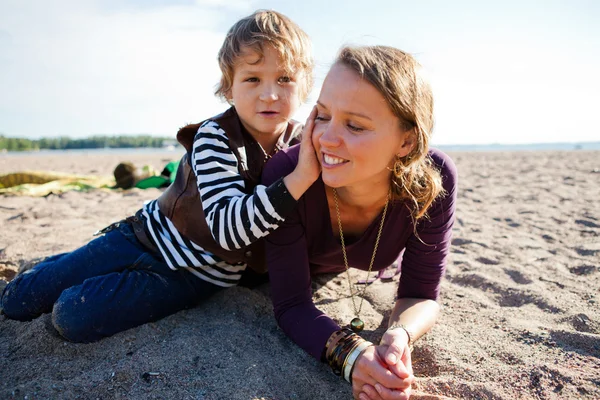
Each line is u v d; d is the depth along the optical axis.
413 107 1.45
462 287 2.59
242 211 1.64
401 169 1.56
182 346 1.80
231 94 2.17
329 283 2.59
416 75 1.49
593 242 3.42
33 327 1.95
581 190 6.20
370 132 1.45
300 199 1.73
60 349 1.85
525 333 1.93
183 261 2.00
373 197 1.69
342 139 1.46
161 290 1.99
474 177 8.41
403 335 1.58
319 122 1.55
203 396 1.51
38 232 3.77
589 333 1.87
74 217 4.46
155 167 13.66
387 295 2.43
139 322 1.97
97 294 1.90
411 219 1.73
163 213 2.10
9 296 2.14
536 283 2.57
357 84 1.41
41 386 1.54
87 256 2.15
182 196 1.98
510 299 2.40
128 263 2.12
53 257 2.34
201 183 1.83
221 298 2.25
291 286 1.80
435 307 1.86
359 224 1.83
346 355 1.52
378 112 1.42
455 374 1.66
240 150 1.92
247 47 1.92
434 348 1.82
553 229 3.92
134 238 2.16
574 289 2.45
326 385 1.60
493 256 3.13
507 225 4.15
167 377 1.61
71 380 1.60
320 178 1.70
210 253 2.01
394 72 1.42
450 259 3.09
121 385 1.58
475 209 5.00
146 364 1.68
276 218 1.62
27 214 4.48
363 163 1.47
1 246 3.34
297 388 1.59
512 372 1.63
